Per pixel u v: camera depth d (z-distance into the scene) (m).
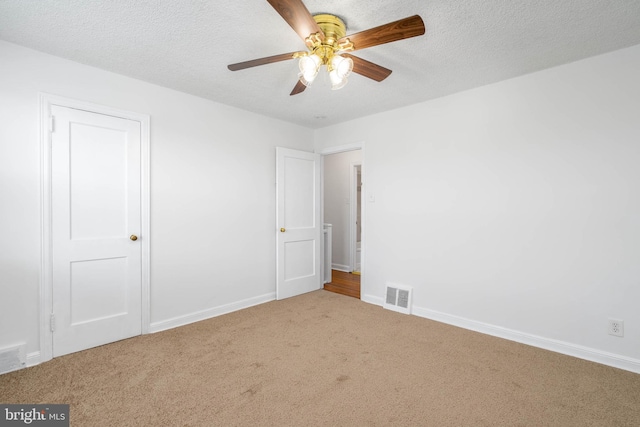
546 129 2.42
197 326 2.86
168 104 2.80
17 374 2.00
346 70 1.75
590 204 2.24
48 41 2.03
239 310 3.32
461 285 2.88
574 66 2.29
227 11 1.71
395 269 3.38
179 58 2.26
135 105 2.60
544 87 2.42
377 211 3.54
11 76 2.05
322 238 4.32
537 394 1.82
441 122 3.00
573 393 1.83
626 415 1.64
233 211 3.30
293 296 3.86
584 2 1.62
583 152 2.26
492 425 1.56
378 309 3.37
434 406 1.71
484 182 2.74
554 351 2.38
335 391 1.85
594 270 2.23
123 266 2.54
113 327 2.49
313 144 4.24
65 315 2.26
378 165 3.52
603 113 2.18
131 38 2.00
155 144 2.72
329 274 4.67
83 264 2.34
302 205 3.98
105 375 2.00
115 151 2.50
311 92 2.89
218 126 3.17
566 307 2.34
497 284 2.67
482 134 2.75
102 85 2.43
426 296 3.12
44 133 2.16
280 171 3.70
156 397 1.78
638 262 2.07
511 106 2.59
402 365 2.16
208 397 1.78
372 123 3.58
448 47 2.09
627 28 1.86
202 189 3.04
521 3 1.63
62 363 2.15
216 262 3.16
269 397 1.79
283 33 1.94
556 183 2.38
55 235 2.22
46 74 2.18
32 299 2.13
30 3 1.64
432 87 2.77
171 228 2.83
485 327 2.73
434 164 3.05
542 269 2.44
